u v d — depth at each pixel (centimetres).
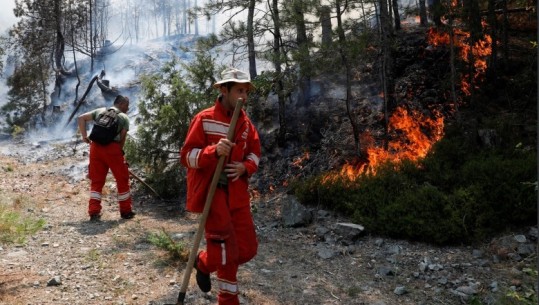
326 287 446
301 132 927
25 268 449
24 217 636
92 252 499
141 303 385
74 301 382
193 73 872
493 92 955
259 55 882
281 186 810
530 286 433
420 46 1106
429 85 1005
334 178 705
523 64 993
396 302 418
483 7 1038
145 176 861
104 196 772
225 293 332
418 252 528
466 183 627
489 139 750
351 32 803
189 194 335
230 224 329
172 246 491
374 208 618
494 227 555
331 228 603
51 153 1182
